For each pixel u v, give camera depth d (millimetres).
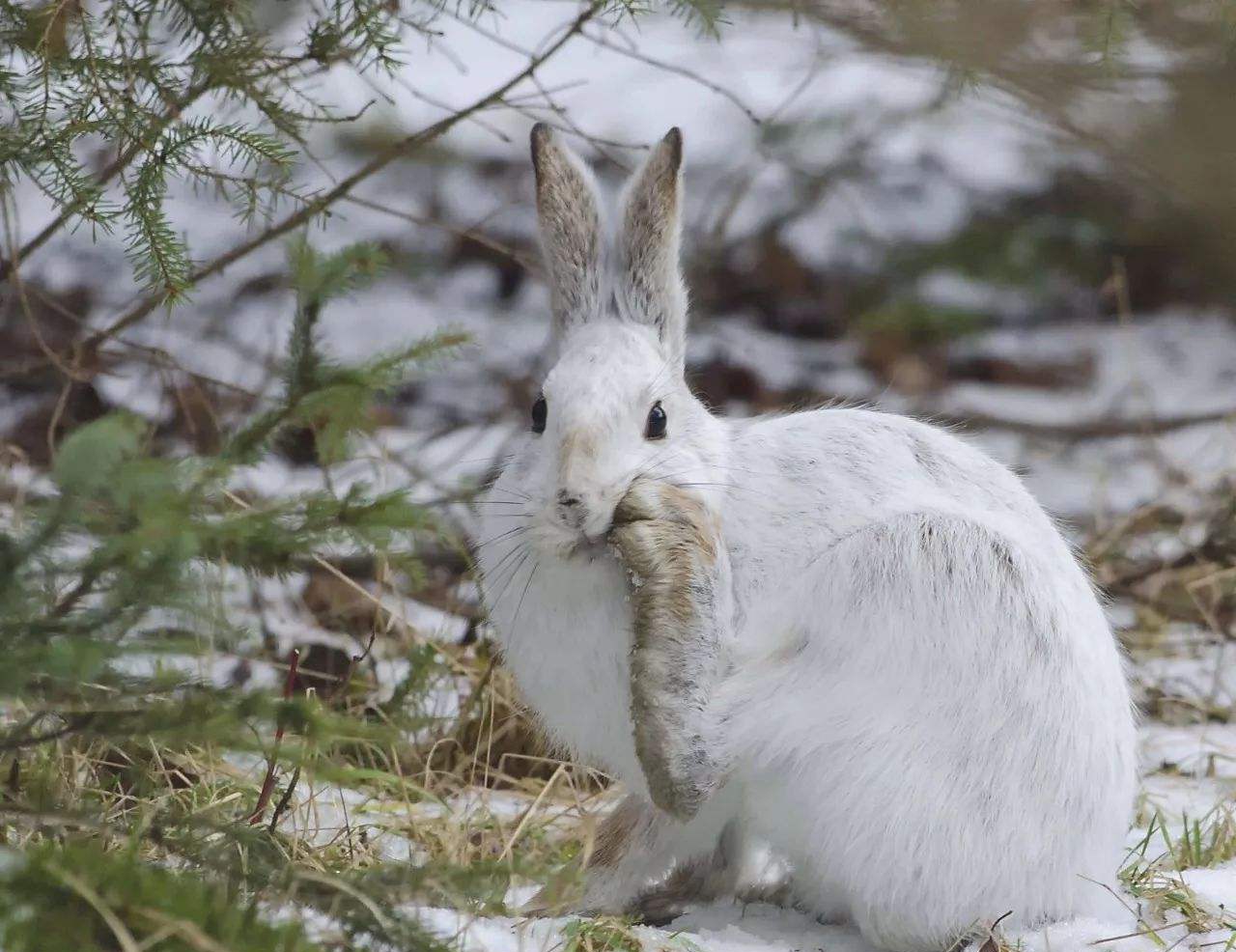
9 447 10516
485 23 17812
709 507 6812
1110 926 6598
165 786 7562
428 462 12742
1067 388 15547
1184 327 16203
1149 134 8836
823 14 9281
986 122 17109
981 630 6469
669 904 7402
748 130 16781
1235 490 12523
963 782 6414
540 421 6988
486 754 9164
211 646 7398
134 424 5215
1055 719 6500
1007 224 16250
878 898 6512
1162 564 12125
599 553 6691
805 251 16297
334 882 5453
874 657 6469
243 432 5695
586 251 7512
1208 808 9023
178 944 4871
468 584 11109
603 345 7039
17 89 7328
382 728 5547
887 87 16953
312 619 10609
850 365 15570
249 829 6141
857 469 7070
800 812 6582
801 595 6699
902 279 16172
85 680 5004
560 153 7586
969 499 7105
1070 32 8453
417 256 15867
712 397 14789
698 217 16125
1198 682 11312
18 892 4844
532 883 6500
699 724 6562
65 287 13664
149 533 4902
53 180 7414
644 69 17625
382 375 5727
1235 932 6672
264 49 7777
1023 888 6523
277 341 13469
